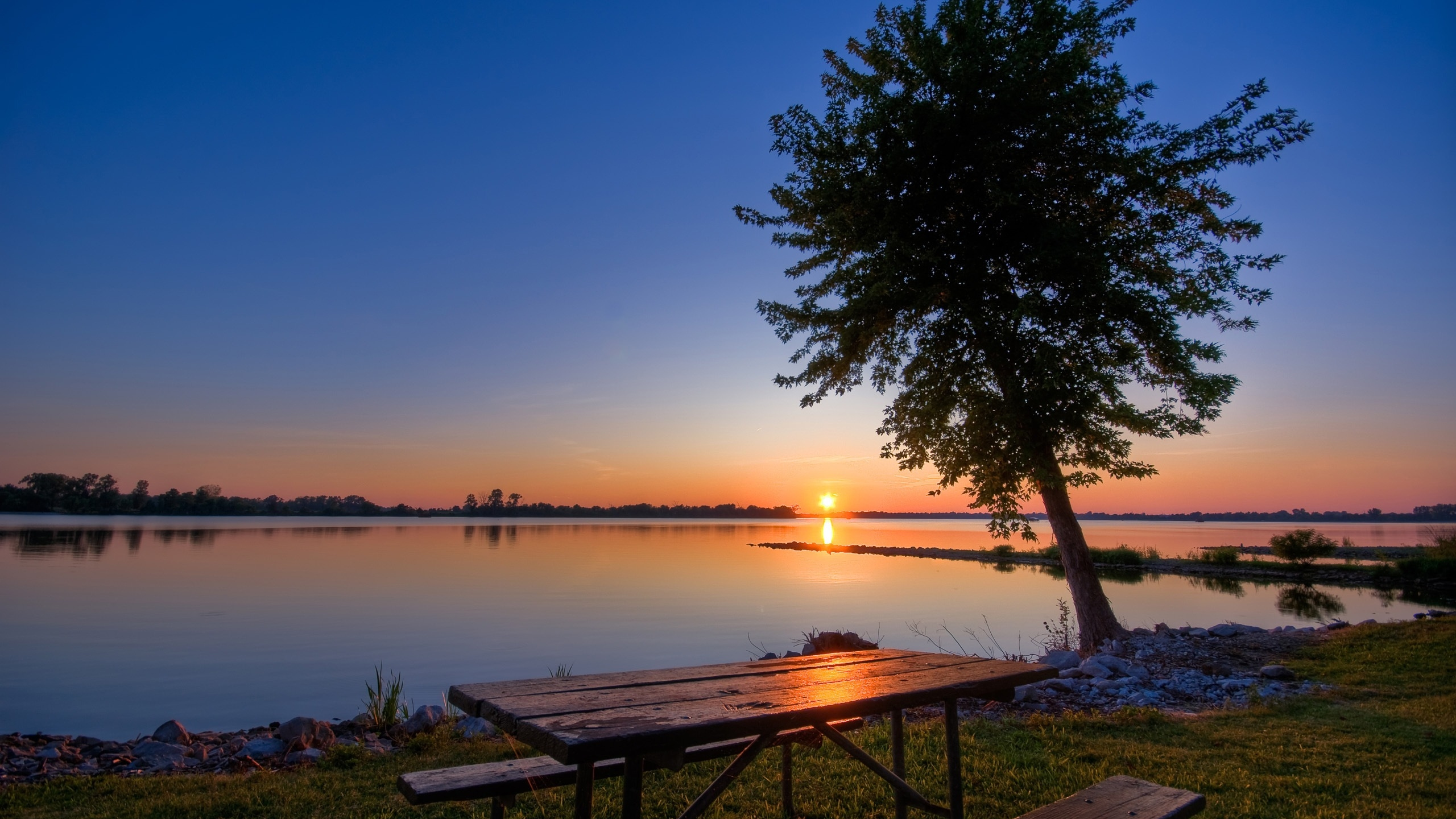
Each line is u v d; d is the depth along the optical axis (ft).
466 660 46.68
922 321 41.45
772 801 16.40
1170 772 18.24
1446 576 89.45
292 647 51.44
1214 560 118.73
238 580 103.04
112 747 23.65
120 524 371.35
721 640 53.83
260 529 339.77
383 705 32.76
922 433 40.24
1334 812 15.70
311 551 172.24
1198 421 36.42
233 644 53.06
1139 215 38.65
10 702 36.55
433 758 20.77
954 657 13.80
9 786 18.86
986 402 38.75
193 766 21.48
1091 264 35.04
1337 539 231.50
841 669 12.42
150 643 53.16
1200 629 44.91
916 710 25.38
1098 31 39.24
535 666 44.75
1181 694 27.99
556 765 13.08
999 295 38.29
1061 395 35.81
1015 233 37.83
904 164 37.60
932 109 37.09
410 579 105.91
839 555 172.76
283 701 36.68
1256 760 19.36
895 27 42.04
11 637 55.98
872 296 38.14
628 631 57.98
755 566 133.90
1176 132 38.22
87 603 76.23
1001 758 19.27
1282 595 80.74
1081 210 38.32
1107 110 37.35
